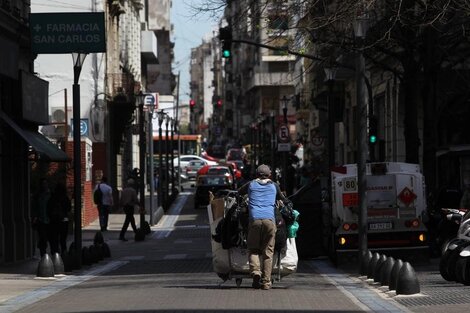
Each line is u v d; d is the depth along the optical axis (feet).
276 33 206.59
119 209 417.28
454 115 280.51
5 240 198.90
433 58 205.26
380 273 135.03
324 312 98.22
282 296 115.85
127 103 425.28
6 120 188.96
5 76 191.42
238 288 127.85
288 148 365.40
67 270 176.76
